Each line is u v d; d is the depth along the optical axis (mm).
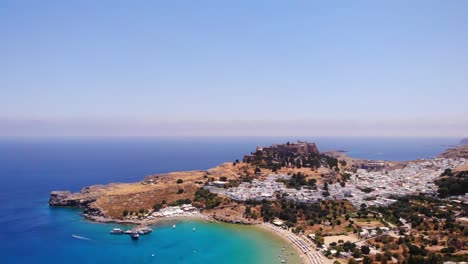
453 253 196250
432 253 191125
